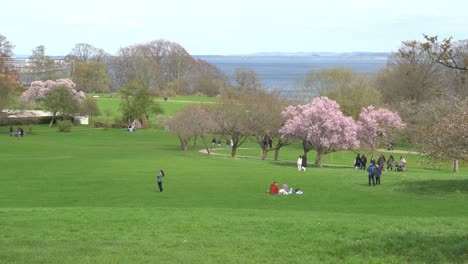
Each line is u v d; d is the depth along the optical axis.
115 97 183.75
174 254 20.03
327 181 50.00
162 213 29.80
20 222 26.03
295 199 41.22
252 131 81.94
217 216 28.59
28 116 134.00
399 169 66.25
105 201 40.50
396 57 114.44
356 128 76.62
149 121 141.00
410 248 20.47
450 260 19.17
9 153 81.81
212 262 19.17
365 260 19.47
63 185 48.41
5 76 116.00
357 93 104.31
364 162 67.31
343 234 22.95
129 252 20.28
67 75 196.75
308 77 112.00
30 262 18.83
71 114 134.88
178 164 66.19
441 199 40.41
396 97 109.12
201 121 85.06
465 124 43.06
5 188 46.50
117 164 65.62
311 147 78.81
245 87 170.25
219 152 93.00
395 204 38.59
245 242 21.92
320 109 74.94
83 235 23.17
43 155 79.50
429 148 44.94
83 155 80.38
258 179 51.88
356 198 41.41
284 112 79.62
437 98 94.12
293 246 21.36
